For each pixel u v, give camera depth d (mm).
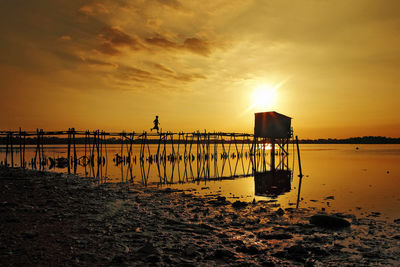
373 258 8156
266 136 42562
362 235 10641
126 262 6730
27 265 5992
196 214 13594
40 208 11312
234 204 16266
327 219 12047
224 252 7797
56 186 17766
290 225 12070
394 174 33438
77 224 9688
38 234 8125
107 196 16703
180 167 46469
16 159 51656
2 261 6059
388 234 10805
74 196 15195
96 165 46906
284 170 40906
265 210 15000
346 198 19031
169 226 10664
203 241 9125
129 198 16969
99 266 6355
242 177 32781
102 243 7949
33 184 17188
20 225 8797
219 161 63594
